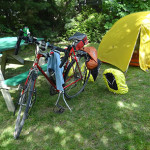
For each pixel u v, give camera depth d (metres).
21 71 4.54
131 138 2.09
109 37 4.85
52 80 2.69
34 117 2.59
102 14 8.45
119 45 4.46
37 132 2.30
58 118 2.55
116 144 2.03
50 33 7.69
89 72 3.30
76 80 3.08
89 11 8.96
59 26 8.27
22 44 2.82
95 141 2.09
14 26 7.86
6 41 3.20
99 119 2.48
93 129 2.29
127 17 4.65
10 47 2.60
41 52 2.22
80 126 2.36
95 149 1.97
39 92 3.36
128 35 4.25
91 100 3.00
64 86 2.79
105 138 2.12
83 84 3.27
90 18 8.06
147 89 3.27
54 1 7.43
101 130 2.26
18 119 2.24
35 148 2.05
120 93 3.12
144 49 4.21
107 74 3.14
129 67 4.60
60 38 8.10
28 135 2.26
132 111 2.61
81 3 9.72
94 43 7.59
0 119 2.59
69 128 2.34
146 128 2.24
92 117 2.53
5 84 2.49
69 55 2.65
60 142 2.11
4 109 2.86
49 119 2.54
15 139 2.20
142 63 4.27
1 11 6.79
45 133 2.27
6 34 7.55
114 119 2.46
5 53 3.21
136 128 2.25
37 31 7.58
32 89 2.16
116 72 3.08
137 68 4.47
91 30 7.82
